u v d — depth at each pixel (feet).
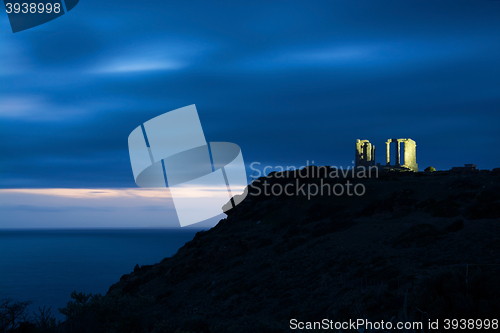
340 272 135.13
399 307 76.48
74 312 81.61
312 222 221.25
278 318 109.40
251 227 246.06
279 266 163.94
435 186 220.02
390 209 203.72
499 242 123.44
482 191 192.54
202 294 166.61
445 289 58.13
